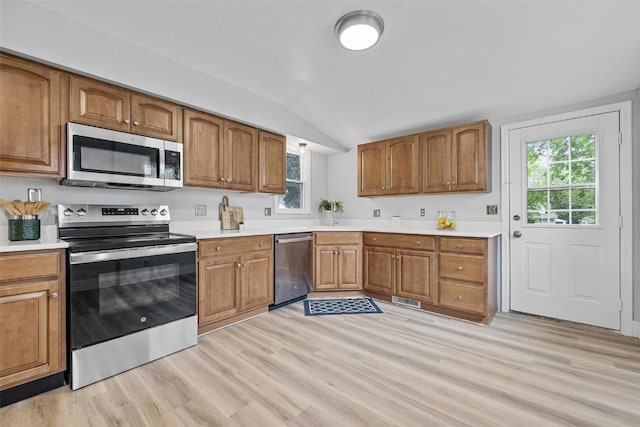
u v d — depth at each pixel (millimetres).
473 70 2480
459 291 2861
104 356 1840
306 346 2279
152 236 2389
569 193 2799
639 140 2455
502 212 3131
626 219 2514
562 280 2816
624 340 2393
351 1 1801
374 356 2119
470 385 1761
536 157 2971
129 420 1466
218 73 2635
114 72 2086
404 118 3361
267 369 1942
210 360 2066
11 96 1716
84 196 2275
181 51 2309
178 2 1819
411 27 2018
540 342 2354
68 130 1883
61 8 1831
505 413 1511
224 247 2629
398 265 3273
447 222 3336
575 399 1625
